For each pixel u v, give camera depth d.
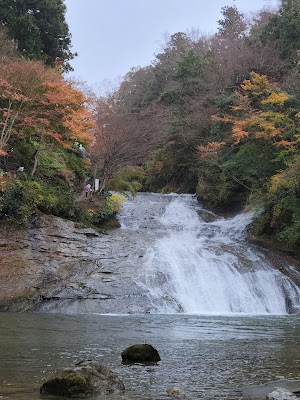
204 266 17.30
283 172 20.83
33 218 17.08
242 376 4.96
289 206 21.25
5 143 18.55
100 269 16.03
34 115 19.08
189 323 10.76
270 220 23.03
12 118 19.06
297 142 21.89
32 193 17.88
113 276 15.62
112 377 4.35
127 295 14.51
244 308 16.11
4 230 16.06
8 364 5.27
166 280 15.90
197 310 15.08
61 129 20.16
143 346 5.77
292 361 5.88
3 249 15.55
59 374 4.13
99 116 25.42
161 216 27.52
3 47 23.69
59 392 4.02
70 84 20.25
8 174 18.20
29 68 18.77
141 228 23.95
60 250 16.67
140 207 28.17
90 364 4.44
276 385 4.48
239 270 17.69
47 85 18.62
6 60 20.53
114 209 24.34
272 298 16.98
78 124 20.20
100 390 4.13
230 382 4.66
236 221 26.53
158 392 4.20
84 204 22.72
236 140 25.69
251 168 24.39
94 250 17.41
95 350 6.35
